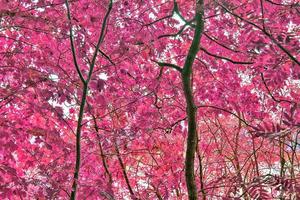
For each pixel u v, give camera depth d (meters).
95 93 6.75
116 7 6.99
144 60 7.56
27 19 6.20
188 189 5.48
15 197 5.75
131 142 7.88
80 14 6.91
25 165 6.16
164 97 8.00
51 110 6.03
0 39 6.67
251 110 7.79
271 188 4.43
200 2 5.40
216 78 7.95
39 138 5.87
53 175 6.02
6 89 5.72
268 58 4.65
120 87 7.57
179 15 6.13
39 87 6.12
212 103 7.92
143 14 7.42
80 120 5.14
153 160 8.55
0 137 5.43
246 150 9.42
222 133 9.74
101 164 7.62
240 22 6.28
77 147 5.14
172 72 7.93
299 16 5.08
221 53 7.59
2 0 5.82
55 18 6.45
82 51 6.92
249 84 7.75
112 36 7.17
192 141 5.54
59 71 6.55
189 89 5.61
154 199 8.58
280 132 3.73
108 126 7.67
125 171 8.17
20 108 6.12
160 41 7.54
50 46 6.66
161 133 7.91
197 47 5.67
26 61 6.53
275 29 4.44
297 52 4.05
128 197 8.37
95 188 6.22
